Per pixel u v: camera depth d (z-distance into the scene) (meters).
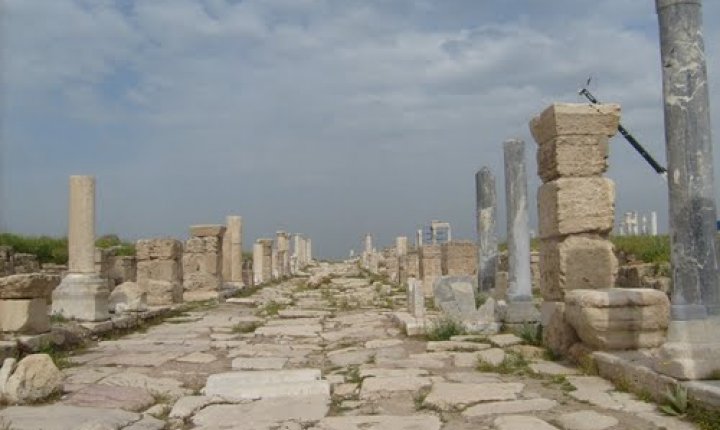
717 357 6.82
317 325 16.81
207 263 27.27
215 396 8.20
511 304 13.59
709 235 7.22
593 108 10.91
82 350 12.50
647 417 6.57
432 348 11.65
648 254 19.81
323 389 8.31
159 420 7.29
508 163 14.56
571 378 8.55
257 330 15.64
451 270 23.27
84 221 15.62
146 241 23.56
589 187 10.83
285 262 48.38
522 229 14.20
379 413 7.26
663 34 7.62
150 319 17.83
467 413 7.08
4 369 8.09
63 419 7.04
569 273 10.72
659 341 8.80
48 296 11.81
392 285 31.52
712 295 7.11
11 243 27.08
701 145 7.37
